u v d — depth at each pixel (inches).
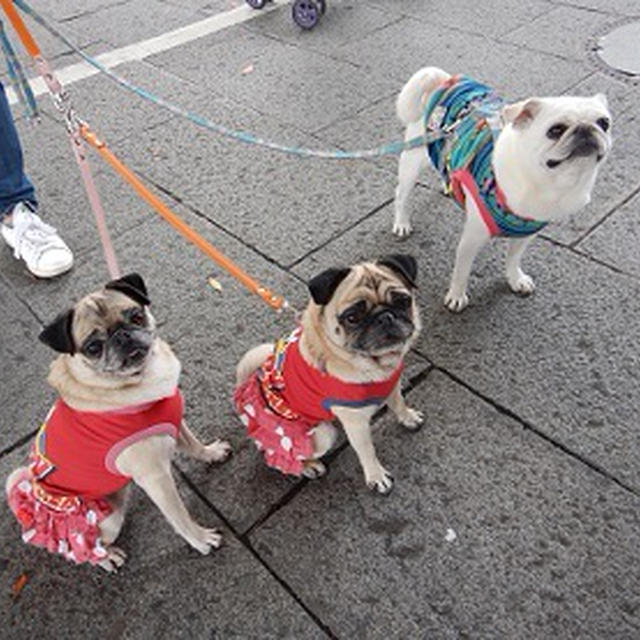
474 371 98.4
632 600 70.7
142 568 80.4
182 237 130.1
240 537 82.3
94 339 67.2
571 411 90.7
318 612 74.0
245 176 144.7
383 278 72.3
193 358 105.8
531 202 86.9
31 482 73.2
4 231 128.8
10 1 76.8
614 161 134.9
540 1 206.2
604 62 167.8
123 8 237.0
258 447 88.8
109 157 84.0
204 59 194.2
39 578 80.7
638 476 81.8
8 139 120.2
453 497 83.1
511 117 83.3
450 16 203.3
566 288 109.7
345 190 137.5
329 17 211.6
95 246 130.9
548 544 76.7
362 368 73.0
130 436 68.9
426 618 72.1
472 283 113.2
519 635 69.4
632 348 98.0
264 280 118.1
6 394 103.6
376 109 160.9
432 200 132.3
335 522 82.4
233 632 73.4
